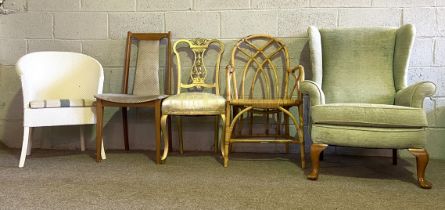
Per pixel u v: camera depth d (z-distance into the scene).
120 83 3.08
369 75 2.59
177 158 2.71
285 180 2.11
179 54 3.03
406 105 2.15
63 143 3.12
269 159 2.69
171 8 3.00
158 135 2.49
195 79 2.93
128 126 3.09
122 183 2.03
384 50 2.60
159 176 2.18
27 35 3.11
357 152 2.87
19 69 2.37
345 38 2.67
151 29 3.03
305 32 2.89
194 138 3.04
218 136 2.96
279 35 2.92
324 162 2.62
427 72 2.79
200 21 2.98
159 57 3.05
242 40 2.88
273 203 1.72
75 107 2.47
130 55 3.05
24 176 2.17
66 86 2.77
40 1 3.08
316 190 1.92
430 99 2.79
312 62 2.53
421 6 2.76
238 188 1.95
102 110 2.54
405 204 1.71
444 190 1.93
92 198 1.78
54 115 2.41
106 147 3.12
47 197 1.79
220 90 3.00
